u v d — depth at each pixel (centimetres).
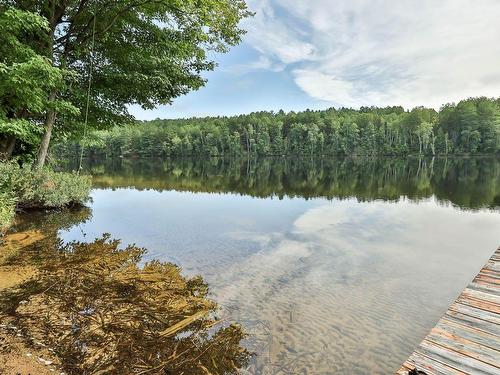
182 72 1478
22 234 841
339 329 424
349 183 2342
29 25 925
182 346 371
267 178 2814
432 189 1947
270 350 373
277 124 10856
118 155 9325
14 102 1026
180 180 2612
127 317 427
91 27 1280
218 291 531
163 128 11400
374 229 992
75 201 1251
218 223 1063
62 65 1205
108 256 686
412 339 405
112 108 1515
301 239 873
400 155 8581
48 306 441
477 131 7625
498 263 597
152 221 1078
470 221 1105
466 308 426
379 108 14000
